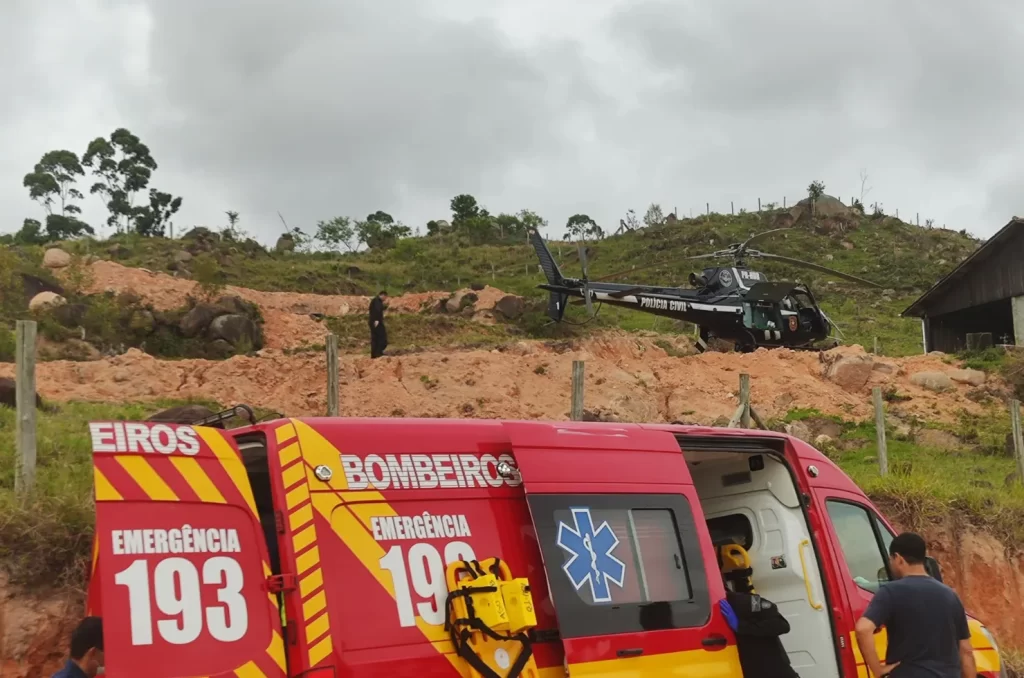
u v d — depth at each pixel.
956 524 14.41
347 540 4.93
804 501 7.58
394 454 5.30
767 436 7.61
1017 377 25.66
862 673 7.35
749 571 7.54
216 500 4.69
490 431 5.82
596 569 5.83
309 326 37.97
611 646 5.70
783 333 26.41
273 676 4.53
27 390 8.49
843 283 60.81
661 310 26.69
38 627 7.24
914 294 59.34
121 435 4.54
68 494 8.14
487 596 5.13
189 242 59.97
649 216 84.25
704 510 8.05
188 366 19.22
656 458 6.57
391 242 74.62
